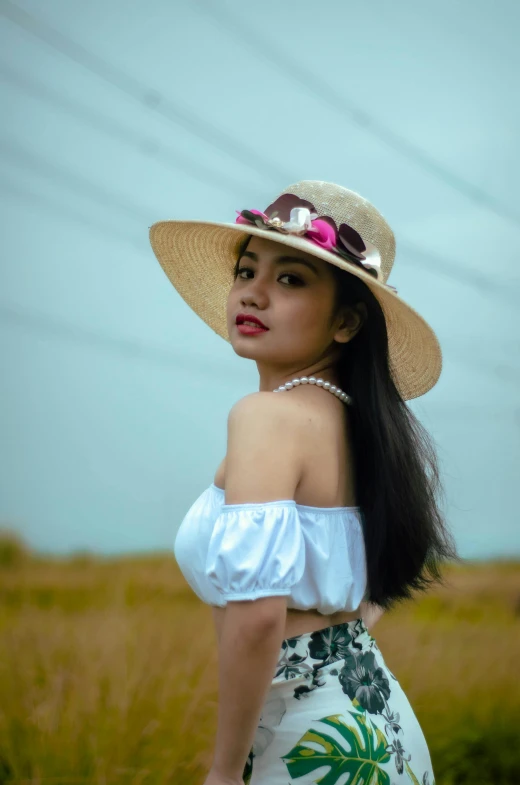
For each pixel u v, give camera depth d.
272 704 1.58
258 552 1.42
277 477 1.49
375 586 1.75
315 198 1.83
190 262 2.20
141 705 3.49
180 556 1.66
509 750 3.98
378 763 1.56
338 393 1.74
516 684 4.30
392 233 1.91
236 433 1.53
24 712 3.43
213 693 3.68
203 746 3.49
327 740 1.54
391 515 1.73
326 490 1.61
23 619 4.21
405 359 2.01
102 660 3.64
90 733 3.41
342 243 1.70
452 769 3.93
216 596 1.61
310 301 1.71
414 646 4.55
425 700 4.20
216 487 1.65
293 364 1.75
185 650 3.84
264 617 1.40
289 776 1.54
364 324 1.76
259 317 1.72
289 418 1.55
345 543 1.66
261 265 1.73
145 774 3.29
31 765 3.29
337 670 1.61
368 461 1.74
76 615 4.30
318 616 1.63
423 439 1.87
